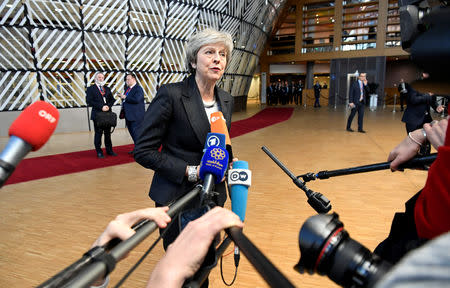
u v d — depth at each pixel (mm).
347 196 3195
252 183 3707
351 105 7746
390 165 812
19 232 2502
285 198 3184
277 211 2852
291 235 2381
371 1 19156
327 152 5418
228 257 2115
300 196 3232
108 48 11297
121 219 634
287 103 23062
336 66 20453
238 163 1034
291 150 5676
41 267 2010
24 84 9336
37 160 5207
